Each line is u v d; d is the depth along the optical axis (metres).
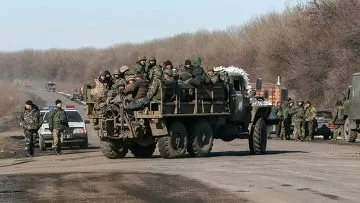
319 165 18.69
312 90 56.66
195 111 22.38
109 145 22.44
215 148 29.95
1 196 12.38
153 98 21.20
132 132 21.33
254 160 20.58
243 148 29.89
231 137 24.39
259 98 25.62
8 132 48.88
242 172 16.59
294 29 65.69
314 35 59.50
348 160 20.78
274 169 17.38
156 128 21.42
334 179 14.98
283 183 14.17
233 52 89.88
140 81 21.41
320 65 55.91
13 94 104.81
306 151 26.88
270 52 67.88
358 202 11.45
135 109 21.38
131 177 15.47
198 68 22.58
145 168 17.83
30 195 12.50
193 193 12.63
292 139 39.47
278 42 66.75
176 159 21.30
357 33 51.78
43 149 31.05
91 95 22.44
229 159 21.12
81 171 17.14
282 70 66.75
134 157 23.55
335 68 53.75
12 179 15.22
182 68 22.72
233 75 24.64
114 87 21.80
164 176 15.66
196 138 22.58
